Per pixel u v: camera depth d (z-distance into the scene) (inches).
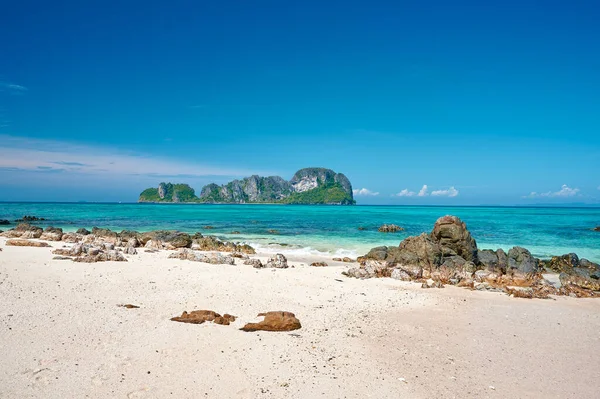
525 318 714.8
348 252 1572.3
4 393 369.7
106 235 1659.7
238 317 636.1
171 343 510.3
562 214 5826.8
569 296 916.6
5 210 4904.0
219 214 4771.2
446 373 468.4
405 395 411.8
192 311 628.1
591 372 481.7
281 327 589.3
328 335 581.9
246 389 407.5
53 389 383.6
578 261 1266.0
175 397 384.2
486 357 522.0
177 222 3085.6
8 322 544.4
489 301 844.6
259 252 1561.3
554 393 426.9
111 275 891.4
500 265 1208.8
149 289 786.2
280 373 446.6
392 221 3491.6
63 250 1135.0
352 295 841.5
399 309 750.5
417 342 570.6
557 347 566.6
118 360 454.0
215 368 449.1
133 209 6112.2
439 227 1289.4
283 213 5369.1
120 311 627.8
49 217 3531.0
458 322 677.3
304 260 1385.3
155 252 1353.3
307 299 783.7
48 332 520.7
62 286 762.8
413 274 1100.5
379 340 572.1
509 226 2979.8
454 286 998.4
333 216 4471.0
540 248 1710.1
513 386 440.5
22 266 928.3
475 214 5743.1
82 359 450.9
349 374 454.6
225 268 1073.5
